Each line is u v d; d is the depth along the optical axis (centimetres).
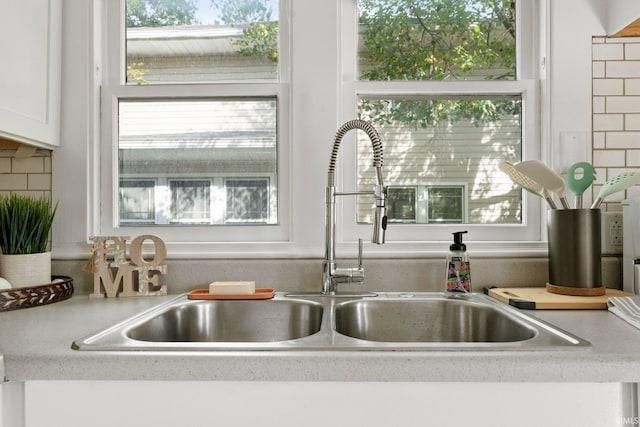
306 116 143
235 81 152
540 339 80
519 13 151
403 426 72
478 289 139
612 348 75
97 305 117
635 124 141
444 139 151
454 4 153
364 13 153
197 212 151
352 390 73
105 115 149
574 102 142
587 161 141
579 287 118
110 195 148
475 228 147
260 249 143
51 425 73
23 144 138
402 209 150
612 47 142
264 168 151
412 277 139
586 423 71
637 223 125
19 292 111
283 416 73
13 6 118
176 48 153
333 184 129
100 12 150
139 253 132
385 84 149
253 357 72
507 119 151
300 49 144
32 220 123
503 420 72
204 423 73
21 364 72
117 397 73
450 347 75
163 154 152
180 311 117
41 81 132
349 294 131
